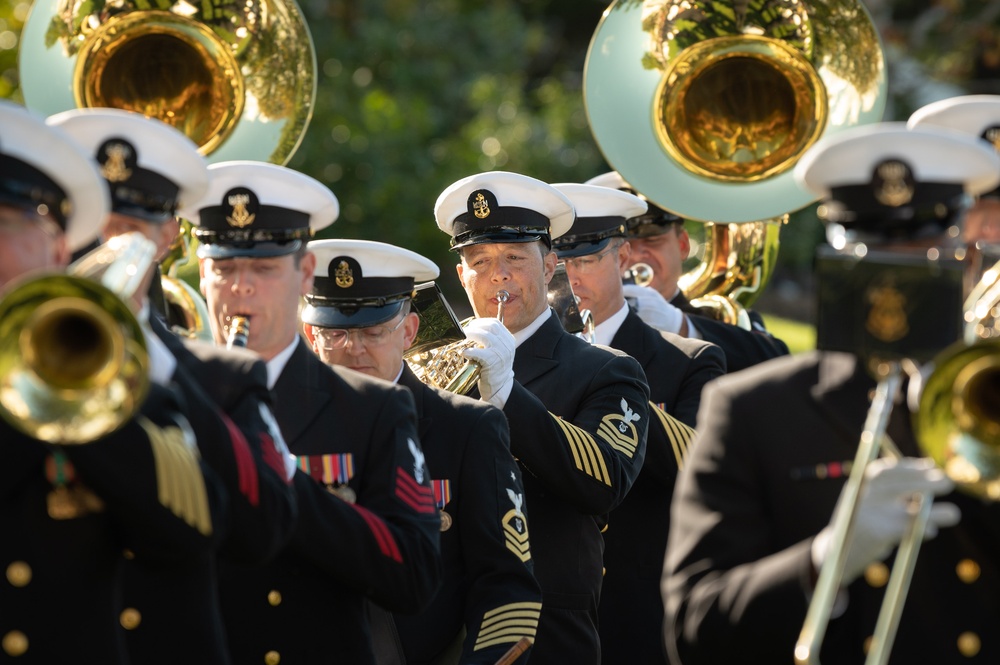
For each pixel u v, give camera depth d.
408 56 61.22
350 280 18.06
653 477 21.97
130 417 10.84
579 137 65.62
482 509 17.17
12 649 11.63
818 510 12.72
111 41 22.14
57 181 11.79
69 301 10.65
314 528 13.98
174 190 13.87
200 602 13.16
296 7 22.73
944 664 12.31
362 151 56.09
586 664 19.36
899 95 76.88
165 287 20.03
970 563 12.38
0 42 49.91
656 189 26.36
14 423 10.68
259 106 22.59
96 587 11.95
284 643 14.83
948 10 74.81
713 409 13.38
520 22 67.19
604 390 20.12
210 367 13.70
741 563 12.77
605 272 23.55
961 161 12.25
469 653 16.53
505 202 20.47
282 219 15.58
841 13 25.91
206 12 22.30
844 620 12.62
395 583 14.52
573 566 19.41
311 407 15.38
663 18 26.44
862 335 12.23
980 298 13.02
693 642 12.64
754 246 29.59
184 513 11.78
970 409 11.52
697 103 26.36
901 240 12.39
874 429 11.97
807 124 26.08
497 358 18.80
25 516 11.70
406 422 15.52
